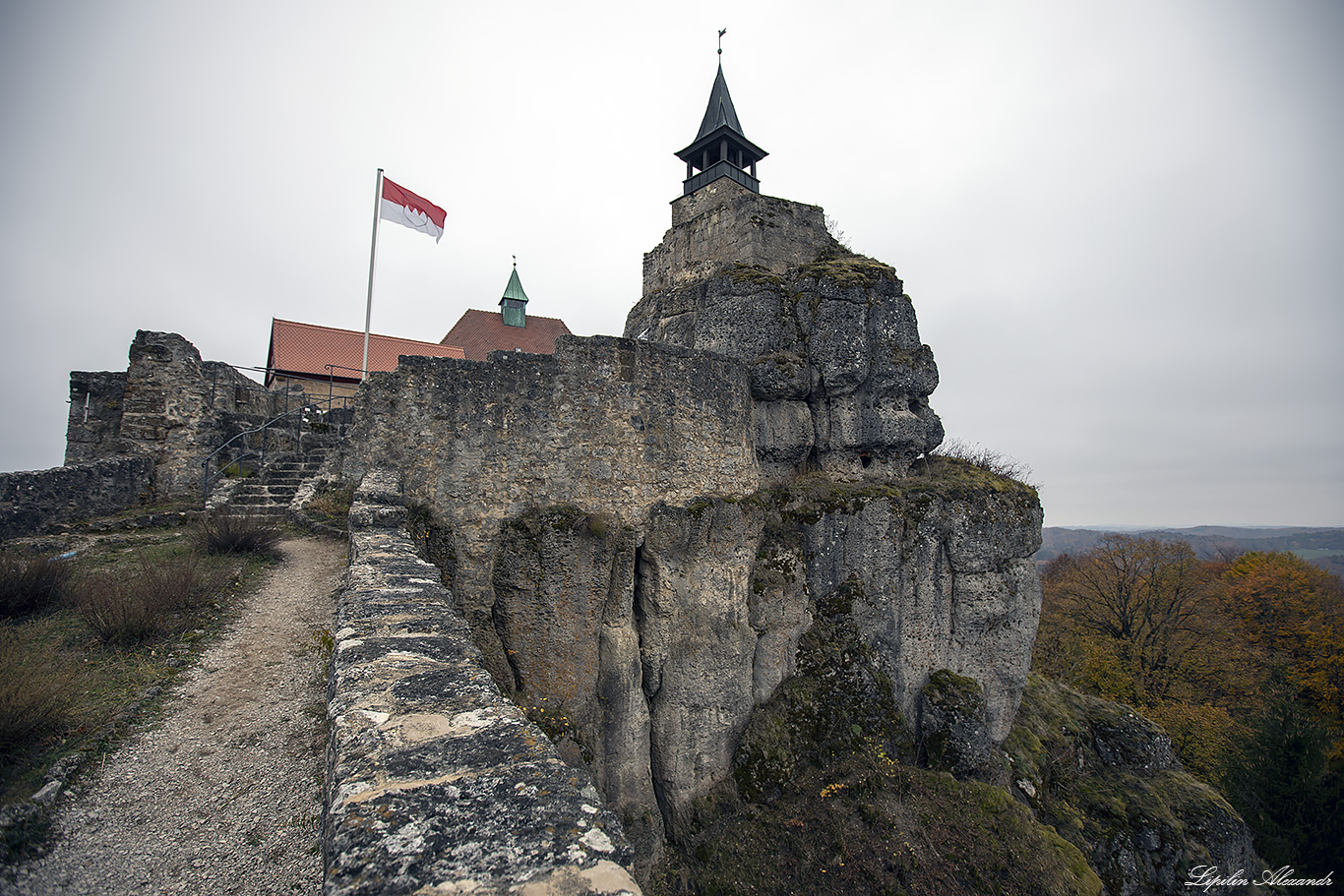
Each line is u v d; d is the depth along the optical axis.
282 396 16.19
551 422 9.03
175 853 3.23
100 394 12.79
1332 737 21.72
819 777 10.59
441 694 3.09
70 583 6.36
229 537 8.48
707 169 18.08
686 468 10.25
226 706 4.79
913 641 12.07
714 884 9.34
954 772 11.42
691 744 9.97
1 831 3.02
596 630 9.27
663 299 14.54
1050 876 9.66
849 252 15.53
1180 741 21.75
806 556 11.55
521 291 38.22
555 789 2.35
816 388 12.66
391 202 15.80
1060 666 26.33
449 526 8.34
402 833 1.99
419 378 8.41
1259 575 35.41
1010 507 13.17
